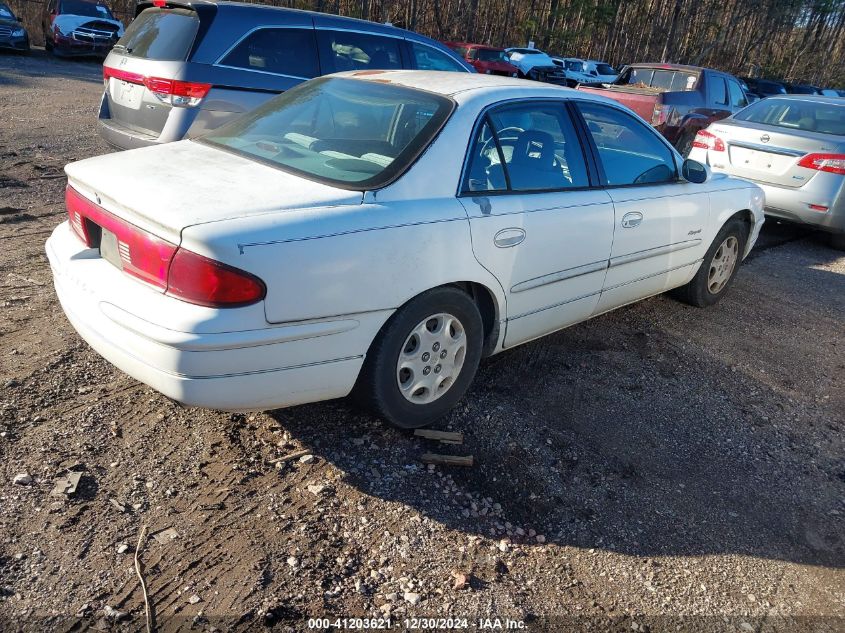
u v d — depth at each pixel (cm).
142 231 254
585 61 2858
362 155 305
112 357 260
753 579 263
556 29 3716
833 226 732
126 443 294
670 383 407
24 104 1095
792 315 551
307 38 638
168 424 310
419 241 284
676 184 451
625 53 4056
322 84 371
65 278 290
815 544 287
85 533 244
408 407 308
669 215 436
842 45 5003
